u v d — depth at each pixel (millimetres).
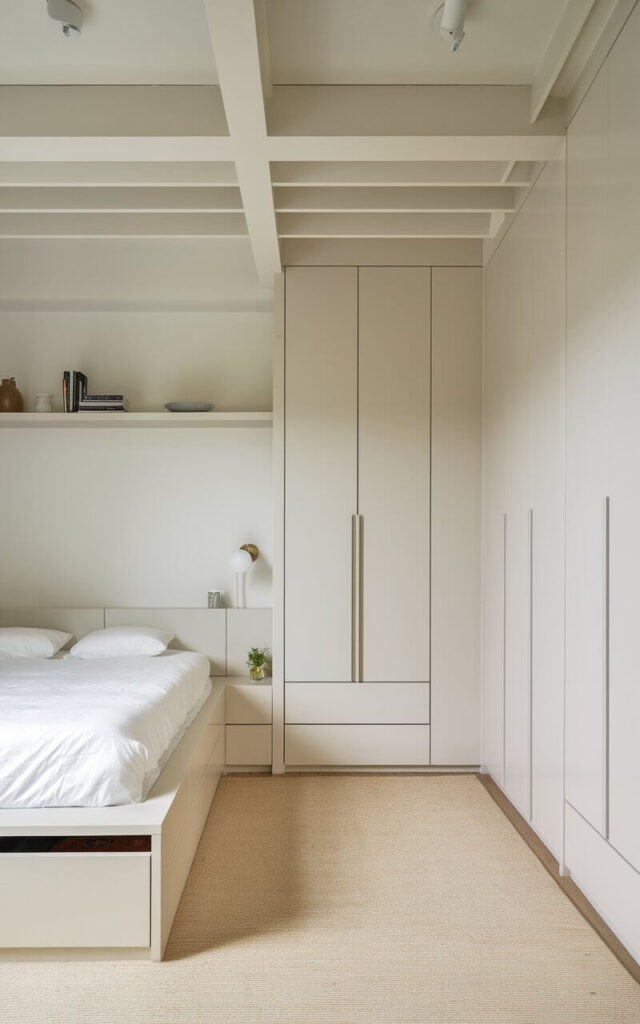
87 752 2145
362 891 2406
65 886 1989
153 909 1987
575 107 2377
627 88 1973
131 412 4070
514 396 3143
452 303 3738
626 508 1980
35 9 2010
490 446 3572
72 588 4152
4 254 3879
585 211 2293
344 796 3330
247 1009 1793
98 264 3891
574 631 2375
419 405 3723
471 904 2318
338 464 3709
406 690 3689
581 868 2326
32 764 2123
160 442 4168
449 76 2410
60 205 3088
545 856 2676
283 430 3709
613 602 2062
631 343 1952
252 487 4184
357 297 3725
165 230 3352
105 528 4160
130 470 4168
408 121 2443
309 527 3703
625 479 1987
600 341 2168
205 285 3896
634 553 1931
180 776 2387
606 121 2119
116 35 2129
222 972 1946
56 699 2574
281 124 2422
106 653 3674
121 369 4180
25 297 3881
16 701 2543
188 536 4172
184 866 2414
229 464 4176
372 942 2096
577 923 2203
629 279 1964
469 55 2297
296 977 1924
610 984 1896
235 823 3000
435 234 3449
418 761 3680
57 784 2115
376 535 3703
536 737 2799
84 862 1987
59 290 3881
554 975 1935
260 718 3691
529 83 2457
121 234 3340
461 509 3719
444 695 3693
